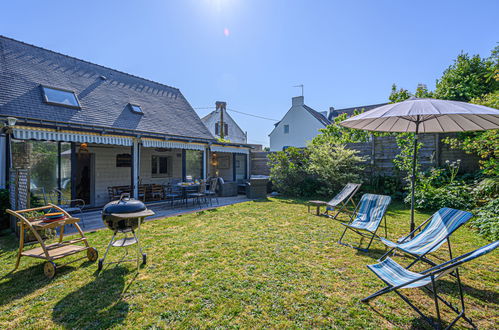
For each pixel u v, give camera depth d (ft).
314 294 11.30
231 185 45.39
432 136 32.71
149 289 11.82
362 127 19.16
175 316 9.87
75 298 11.19
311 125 98.73
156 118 41.83
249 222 24.07
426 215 25.91
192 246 17.33
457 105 12.53
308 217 26.14
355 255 15.71
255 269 13.73
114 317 9.85
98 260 14.19
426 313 10.05
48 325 9.48
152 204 36.19
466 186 26.89
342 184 36.81
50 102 30.40
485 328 9.21
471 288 11.85
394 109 13.61
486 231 18.86
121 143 31.76
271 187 49.29
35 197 25.35
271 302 10.71
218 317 9.79
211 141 44.04
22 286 12.34
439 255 15.87
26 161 27.07
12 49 34.40
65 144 30.45
